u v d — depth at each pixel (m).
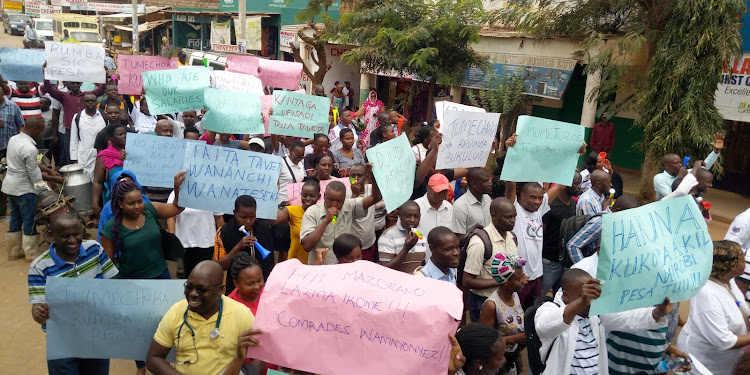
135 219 4.76
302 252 5.82
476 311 5.04
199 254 6.53
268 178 5.30
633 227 3.27
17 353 5.52
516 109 15.17
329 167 6.48
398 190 5.16
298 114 7.93
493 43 16.05
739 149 13.86
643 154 15.59
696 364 3.99
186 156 5.16
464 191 7.30
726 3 10.40
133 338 3.52
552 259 6.08
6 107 8.53
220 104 7.11
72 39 32.88
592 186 6.35
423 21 15.27
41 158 8.68
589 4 13.08
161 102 7.50
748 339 4.12
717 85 11.50
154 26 34.19
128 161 6.09
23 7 60.41
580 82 16.34
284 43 23.59
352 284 3.06
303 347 2.98
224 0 32.41
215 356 3.28
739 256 4.15
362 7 16.47
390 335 2.95
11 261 7.73
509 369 4.47
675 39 10.92
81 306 3.49
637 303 3.27
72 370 3.81
